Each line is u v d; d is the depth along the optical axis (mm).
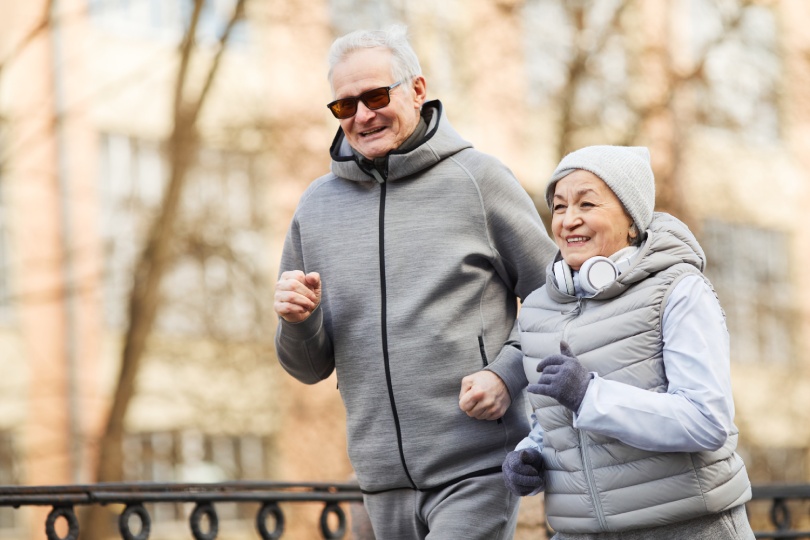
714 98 19422
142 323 16438
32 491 4902
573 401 3314
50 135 17781
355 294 4152
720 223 22594
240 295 18281
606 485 3424
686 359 3322
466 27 18578
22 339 19562
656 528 3422
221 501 5664
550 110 18500
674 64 19062
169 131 16969
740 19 19484
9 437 19500
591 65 18406
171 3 21078
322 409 18969
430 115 4352
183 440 19203
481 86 18609
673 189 19203
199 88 18828
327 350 4246
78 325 19609
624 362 3389
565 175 3572
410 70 4199
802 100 20406
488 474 4043
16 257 19641
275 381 18406
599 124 18406
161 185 20812
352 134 4199
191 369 18219
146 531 5371
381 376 4094
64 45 19875
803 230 23688
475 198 4145
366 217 4203
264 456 19047
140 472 18875
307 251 4297
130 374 16422
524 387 4047
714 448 3283
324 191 4344
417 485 4102
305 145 18438
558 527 3584
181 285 18109
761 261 23391
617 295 3447
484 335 4105
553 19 18719
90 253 19141
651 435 3260
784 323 23781
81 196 20141
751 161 21406
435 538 4012
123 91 20594
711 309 3377
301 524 18453
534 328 3613
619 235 3520
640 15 18922
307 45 19375
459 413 4043
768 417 23281
